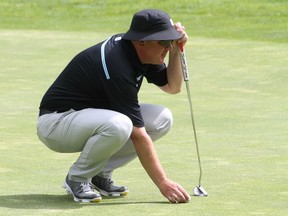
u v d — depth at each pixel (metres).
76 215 15.10
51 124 16.41
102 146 15.96
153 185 18.20
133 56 15.84
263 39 55.59
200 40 55.59
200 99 33.09
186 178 18.84
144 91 35.12
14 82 37.59
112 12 74.25
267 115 29.02
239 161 20.95
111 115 15.83
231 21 65.69
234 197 16.73
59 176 19.16
